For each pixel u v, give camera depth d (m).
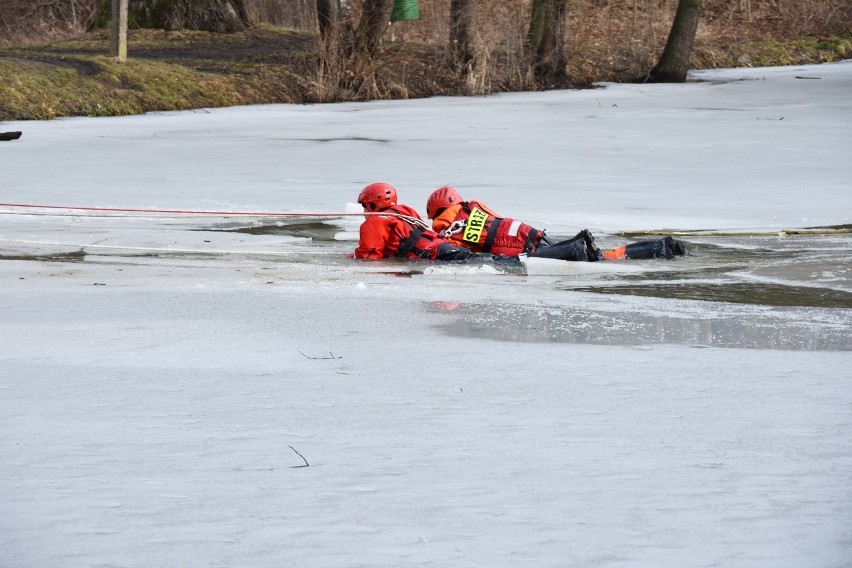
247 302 21.86
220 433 12.78
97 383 15.25
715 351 17.44
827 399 14.38
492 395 14.61
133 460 11.73
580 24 117.81
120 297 22.41
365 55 98.44
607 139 65.50
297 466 11.51
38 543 9.42
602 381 15.41
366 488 10.82
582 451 12.05
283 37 113.31
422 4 120.56
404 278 25.19
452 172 50.50
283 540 9.48
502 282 24.67
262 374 15.80
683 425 13.12
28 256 28.33
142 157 56.94
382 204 28.09
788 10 142.50
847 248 29.91
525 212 37.25
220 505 10.34
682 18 113.31
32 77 83.44
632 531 9.68
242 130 72.19
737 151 58.53
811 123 74.06
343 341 18.17
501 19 112.88
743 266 26.80
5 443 12.38
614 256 27.83
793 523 9.86
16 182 45.69
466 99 98.69
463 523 9.88
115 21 90.38
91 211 37.06
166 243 30.72
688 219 35.81
